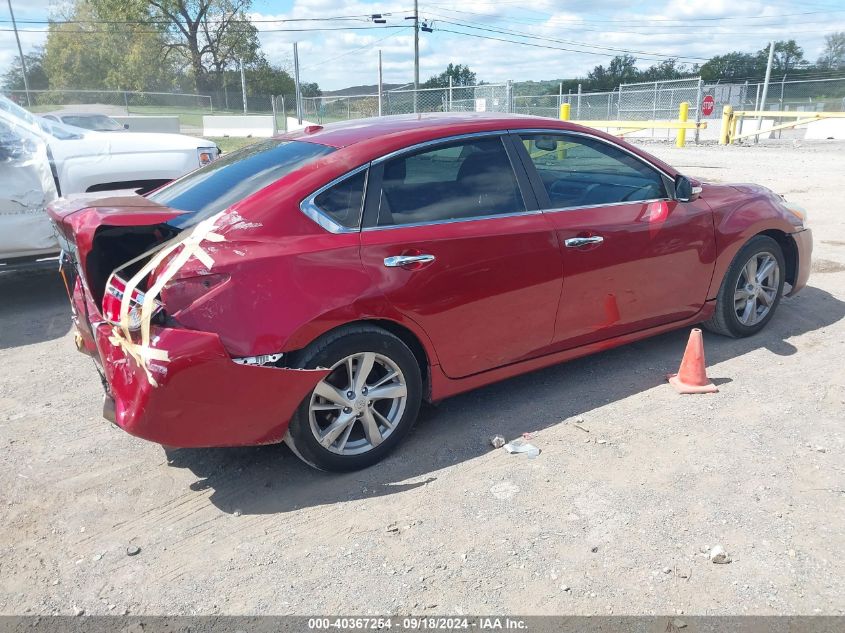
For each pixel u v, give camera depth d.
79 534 3.21
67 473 3.74
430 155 3.73
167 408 3.08
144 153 6.90
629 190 4.38
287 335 3.20
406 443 3.89
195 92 51.94
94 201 3.54
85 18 54.00
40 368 5.25
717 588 2.69
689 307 4.75
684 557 2.86
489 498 3.33
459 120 4.02
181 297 3.07
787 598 2.62
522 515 3.19
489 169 3.90
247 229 3.24
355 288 3.35
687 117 25.25
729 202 4.85
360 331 3.41
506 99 23.05
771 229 5.01
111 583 2.88
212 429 3.20
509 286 3.84
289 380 3.23
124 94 39.25
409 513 3.25
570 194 4.16
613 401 4.27
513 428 4.00
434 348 3.70
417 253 3.53
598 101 29.80
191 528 3.23
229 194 3.54
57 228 3.75
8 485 3.63
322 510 3.31
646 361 4.85
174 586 2.85
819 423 3.90
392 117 4.34
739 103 30.94
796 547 2.89
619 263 4.25
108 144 6.77
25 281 7.79
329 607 2.69
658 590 2.69
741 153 19.89
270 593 2.78
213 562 2.98
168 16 53.81
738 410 4.08
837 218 9.55
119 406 3.23
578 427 3.97
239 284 3.13
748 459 3.56
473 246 3.69
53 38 52.69
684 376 4.38
